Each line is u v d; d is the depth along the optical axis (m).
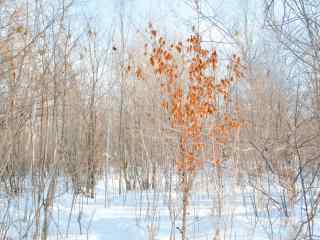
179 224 4.50
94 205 6.15
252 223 4.58
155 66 4.53
